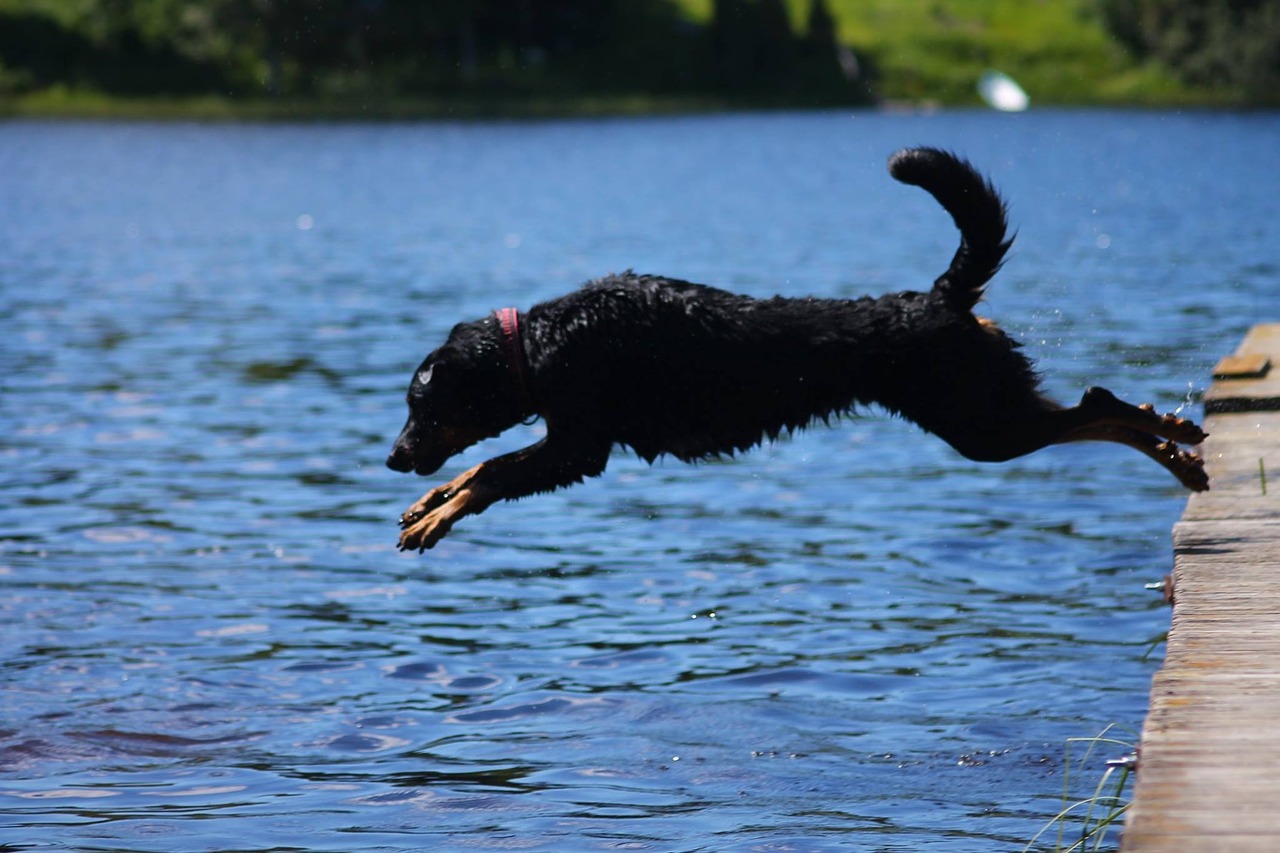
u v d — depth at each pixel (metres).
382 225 34.97
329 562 9.80
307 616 8.73
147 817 6.07
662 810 6.11
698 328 6.13
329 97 90.25
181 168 54.53
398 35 92.12
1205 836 3.91
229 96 90.25
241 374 16.39
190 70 90.62
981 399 6.21
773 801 6.19
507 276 24.67
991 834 5.81
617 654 8.06
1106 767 6.40
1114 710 7.05
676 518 10.89
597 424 6.19
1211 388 10.05
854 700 7.31
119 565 9.67
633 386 6.17
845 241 28.95
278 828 5.96
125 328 19.67
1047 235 29.98
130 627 8.48
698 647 8.15
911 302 6.26
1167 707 4.89
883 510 10.93
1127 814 4.07
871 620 8.52
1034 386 6.36
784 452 12.97
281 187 46.78
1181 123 75.19
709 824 5.96
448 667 7.90
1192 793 4.18
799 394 6.18
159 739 6.93
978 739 6.77
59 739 6.89
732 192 43.38
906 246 27.75
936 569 9.45
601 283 6.28
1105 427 6.40
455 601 9.02
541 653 8.10
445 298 22.30
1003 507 10.89
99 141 69.50
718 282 22.52
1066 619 8.42
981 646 8.02
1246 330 17.36
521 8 97.12
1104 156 54.81
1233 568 6.52
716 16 96.50
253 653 8.09
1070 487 11.45
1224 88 92.19
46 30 88.56
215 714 7.24
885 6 103.19
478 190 45.16
